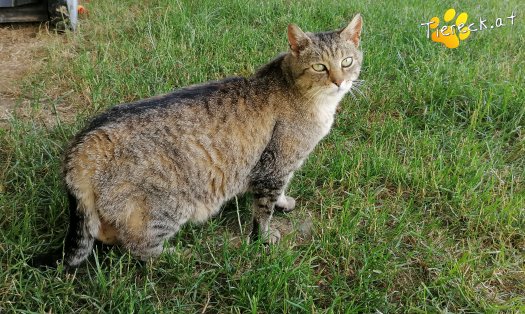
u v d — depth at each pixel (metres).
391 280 0.80
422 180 0.96
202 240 0.86
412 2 1.72
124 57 1.29
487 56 1.38
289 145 0.85
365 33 1.45
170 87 1.17
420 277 0.82
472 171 1.00
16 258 0.78
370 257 0.81
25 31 1.42
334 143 1.08
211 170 0.80
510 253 0.86
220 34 1.42
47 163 0.95
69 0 1.39
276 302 0.75
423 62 1.30
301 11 1.56
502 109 1.15
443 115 1.17
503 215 0.90
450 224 0.92
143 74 1.22
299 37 0.85
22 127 1.03
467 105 1.18
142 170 0.74
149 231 0.78
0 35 1.40
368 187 0.98
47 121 1.09
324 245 0.84
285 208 0.94
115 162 0.73
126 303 0.73
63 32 1.43
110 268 0.77
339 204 0.95
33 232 0.82
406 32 1.46
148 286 0.76
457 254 0.86
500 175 1.01
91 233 0.76
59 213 0.86
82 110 1.13
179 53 1.33
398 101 1.21
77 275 0.79
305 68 0.85
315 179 0.99
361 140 1.12
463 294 0.77
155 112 0.76
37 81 1.21
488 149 1.05
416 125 1.15
